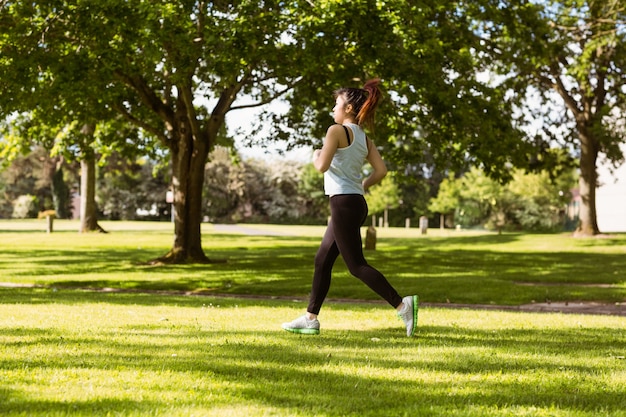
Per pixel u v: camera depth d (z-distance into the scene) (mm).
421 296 13641
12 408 3234
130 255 25531
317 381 4043
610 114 34625
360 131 6027
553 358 5004
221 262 22016
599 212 52438
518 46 24297
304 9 17547
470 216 66938
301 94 24516
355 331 6469
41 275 17719
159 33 16500
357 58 19172
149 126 21891
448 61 21344
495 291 14141
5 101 17516
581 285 15875
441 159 23000
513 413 3350
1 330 6258
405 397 3688
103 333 6047
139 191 76688
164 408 3277
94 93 17812
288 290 14836
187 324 6992
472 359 4863
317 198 78625
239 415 3189
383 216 74500
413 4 18547
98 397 3475
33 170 74312
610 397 3773
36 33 17391
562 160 39125
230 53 16703
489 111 21328
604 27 28484
